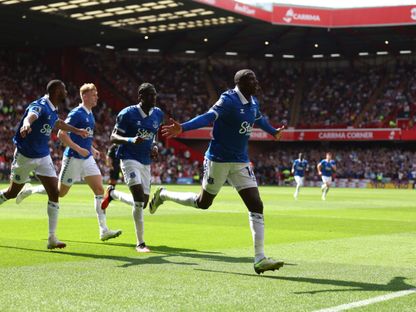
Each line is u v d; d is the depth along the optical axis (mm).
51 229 9328
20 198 12891
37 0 40344
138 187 9398
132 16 45812
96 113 55406
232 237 11547
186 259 8477
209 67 65188
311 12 52594
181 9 44000
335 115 61156
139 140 8695
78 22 47062
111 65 61031
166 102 60969
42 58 57969
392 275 7293
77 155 10641
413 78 61375
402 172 56375
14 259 8289
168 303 5625
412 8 51500
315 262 8375
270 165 60625
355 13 52781
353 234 12492
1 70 54781
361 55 64625
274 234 12391
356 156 59719
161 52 63938
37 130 9297
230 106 7352
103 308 5402
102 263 8008
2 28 48781
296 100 63781
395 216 18094
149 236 11602
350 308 5465
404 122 58094
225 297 5918
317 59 66250
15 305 5480
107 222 14406
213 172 7688
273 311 5332
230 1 45031
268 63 66938
